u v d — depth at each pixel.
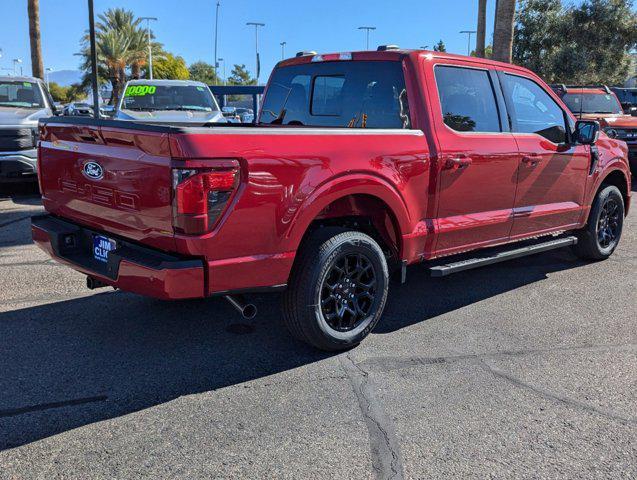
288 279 3.72
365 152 3.88
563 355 4.06
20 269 5.88
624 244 7.45
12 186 11.59
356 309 4.07
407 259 4.35
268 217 3.44
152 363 3.84
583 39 26.20
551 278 5.91
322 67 5.09
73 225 4.09
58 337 4.23
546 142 5.35
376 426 3.12
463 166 4.54
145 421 3.14
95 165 3.66
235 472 2.72
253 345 4.16
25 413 3.20
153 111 11.02
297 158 3.52
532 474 2.74
